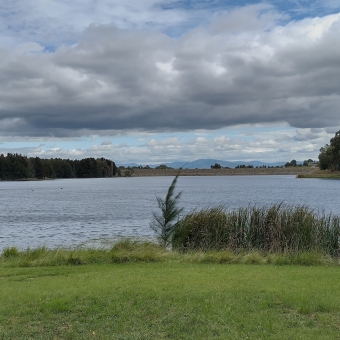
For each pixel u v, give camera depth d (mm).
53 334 6645
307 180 152750
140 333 6641
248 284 9547
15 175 184000
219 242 16750
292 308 7750
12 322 7113
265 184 123688
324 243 16094
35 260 13648
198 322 7062
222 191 86375
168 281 9914
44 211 46531
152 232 28156
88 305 7863
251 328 6781
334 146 166000
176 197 17547
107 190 97938
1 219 38250
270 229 16406
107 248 15789
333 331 6672
